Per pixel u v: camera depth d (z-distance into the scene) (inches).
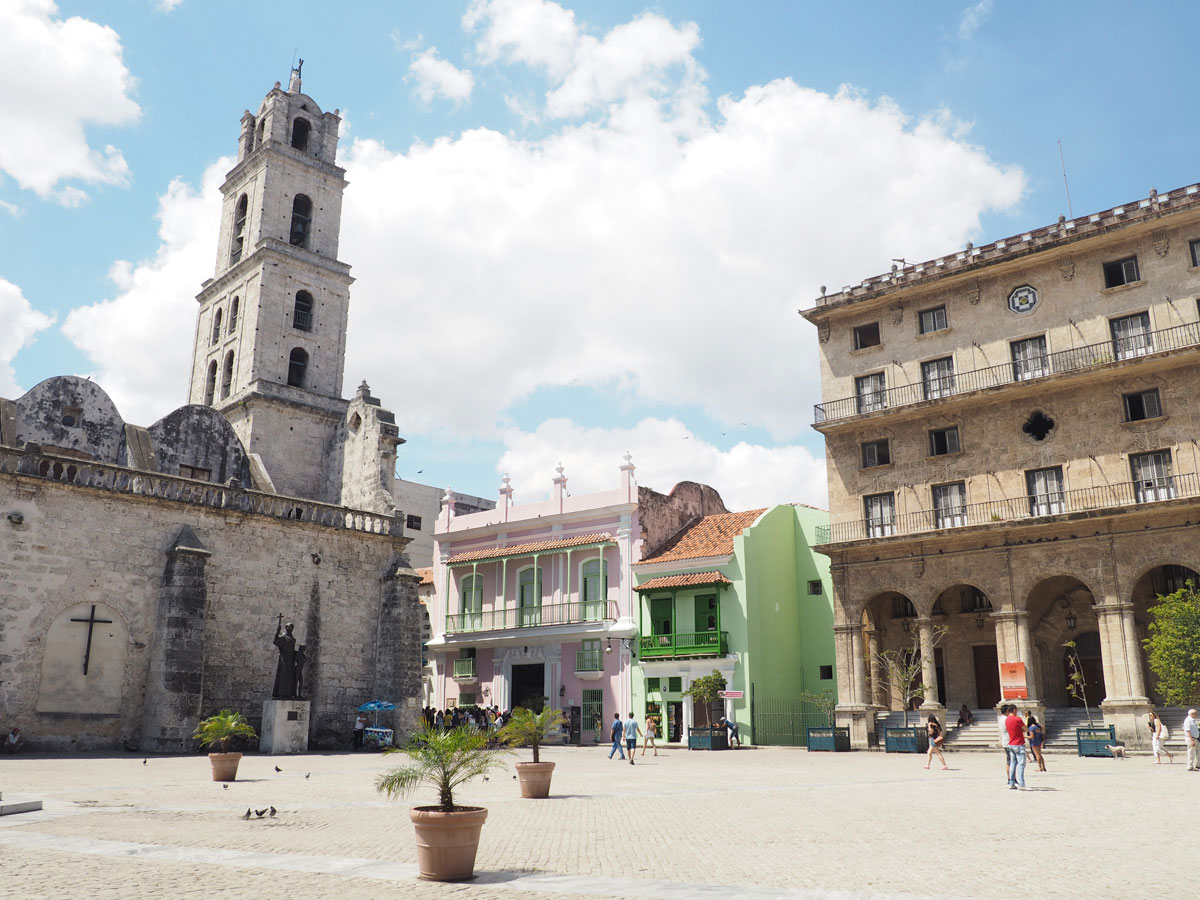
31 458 1140.5
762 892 346.3
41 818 558.6
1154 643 1226.0
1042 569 1393.9
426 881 375.6
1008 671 1397.6
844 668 1563.7
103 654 1165.7
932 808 642.2
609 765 1138.0
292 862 419.2
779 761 1219.9
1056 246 1469.0
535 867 412.2
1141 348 1384.1
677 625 1750.7
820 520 1870.1
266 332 1903.3
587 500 1915.6
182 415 1556.3
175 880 367.2
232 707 1272.1
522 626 1910.7
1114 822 549.3
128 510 1220.5
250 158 2042.3
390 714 1422.2
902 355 1641.2
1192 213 1350.9
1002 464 1486.2
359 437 1800.0
